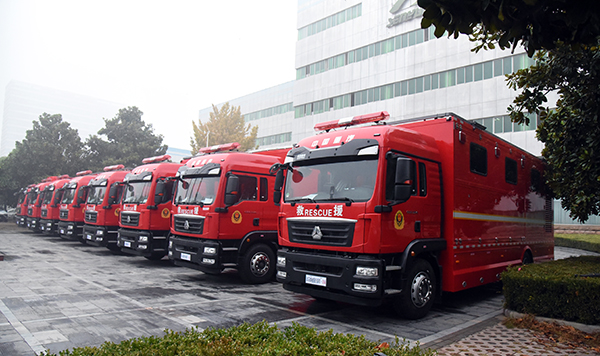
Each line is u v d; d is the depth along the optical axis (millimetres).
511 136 26844
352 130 7027
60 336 5383
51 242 19141
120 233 13055
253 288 9359
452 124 7496
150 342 3584
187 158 12953
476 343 5477
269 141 52469
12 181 32406
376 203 6219
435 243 7062
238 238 9812
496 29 3219
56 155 30719
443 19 3166
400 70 32812
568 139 7020
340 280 6316
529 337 5762
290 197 7398
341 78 37438
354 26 36781
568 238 25016
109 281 9578
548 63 6965
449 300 8750
